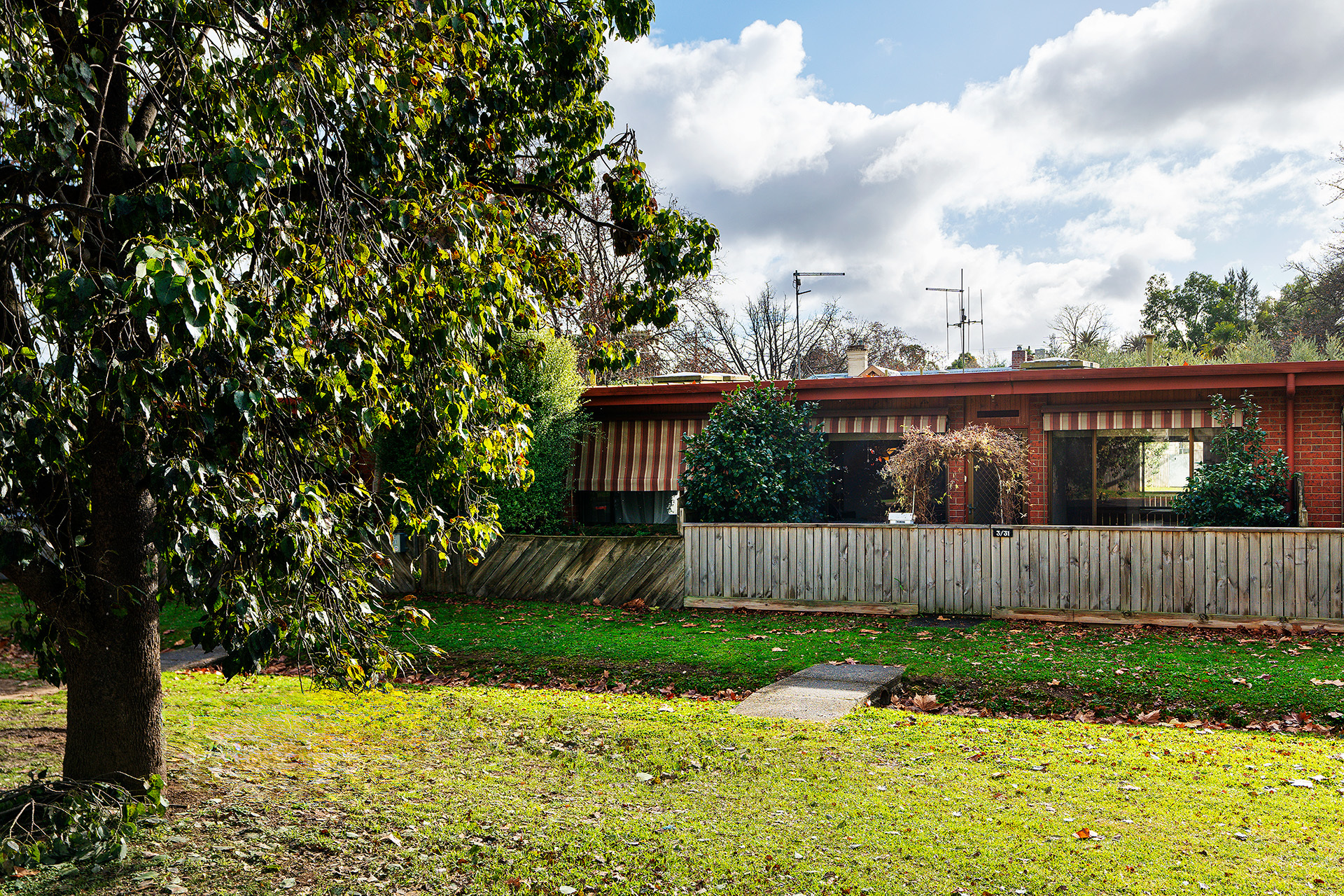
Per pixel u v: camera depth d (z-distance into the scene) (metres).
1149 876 4.02
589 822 4.71
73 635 4.51
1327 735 6.86
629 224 7.58
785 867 4.12
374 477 11.56
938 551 12.63
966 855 4.28
